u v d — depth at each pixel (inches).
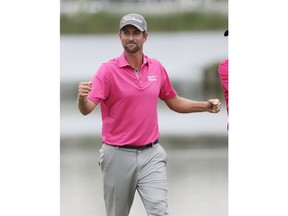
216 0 4232.3
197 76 2380.7
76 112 1692.9
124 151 683.4
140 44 676.1
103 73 677.3
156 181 682.8
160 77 701.3
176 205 895.1
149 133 685.9
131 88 675.4
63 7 4217.5
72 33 4074.8
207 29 4116.6
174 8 4269.2
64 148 1274.6
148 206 681.0
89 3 4244.6
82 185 1005.8
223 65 737.6
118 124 682.8
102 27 4104.3
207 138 1382.9
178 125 1531.7
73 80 2331.4
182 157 1199.6
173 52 3004.4
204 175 1064.2
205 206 892.6
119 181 689.6
